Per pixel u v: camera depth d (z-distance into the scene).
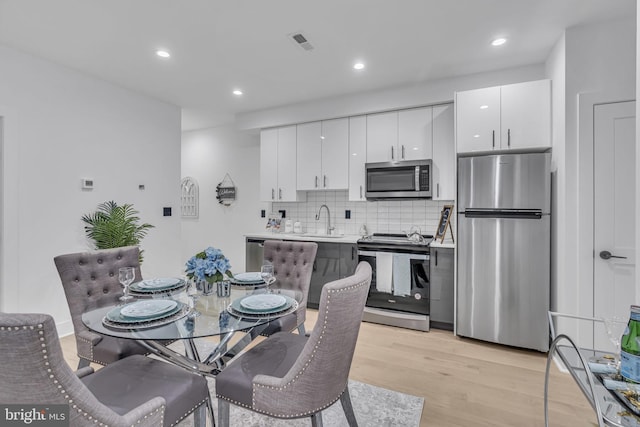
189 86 3.41
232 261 5.00
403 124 3.43
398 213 3.77
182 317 1.51
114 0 1.99
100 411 0.92
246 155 4.88
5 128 2.54
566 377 2.21
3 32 2.35
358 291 1.28
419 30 2.35
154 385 1.32
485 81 3.05
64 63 2.87
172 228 4.00
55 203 2.86
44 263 2.78
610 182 2.24
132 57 2.76
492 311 2.70
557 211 2.49
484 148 2.78
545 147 2.61
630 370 1.01
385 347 2.71
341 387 1.41
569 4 2.04
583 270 2.29
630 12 2.12
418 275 3.13
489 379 2.20
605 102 2.23
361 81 3.27
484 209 2.71
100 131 3.22
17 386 0.83
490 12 2.13
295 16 2.18
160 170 3.85
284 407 1.26
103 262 2.03
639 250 1.23
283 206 4.52
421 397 1.98
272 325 2.01
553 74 2.58
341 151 3.75
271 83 3.33
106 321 1.45
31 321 0.79
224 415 1.38
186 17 2.18
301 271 2.40
